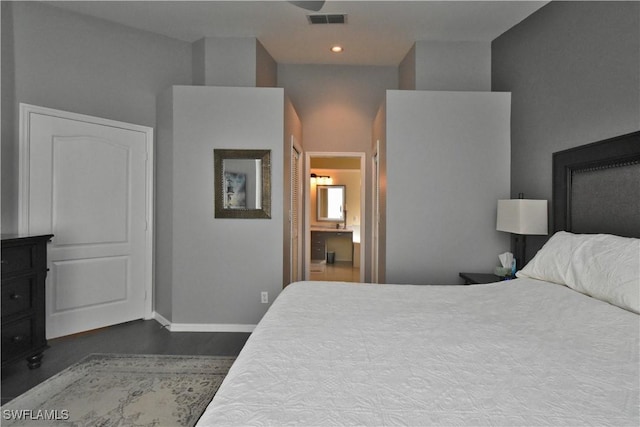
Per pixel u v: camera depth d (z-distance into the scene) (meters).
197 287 3.52
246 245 3.54
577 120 2.70
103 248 3.54
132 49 3.76
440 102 3.47
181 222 3.52
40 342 2.67
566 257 2.08
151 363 2.75
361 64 4.90
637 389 1.01
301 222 4.93
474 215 3.48
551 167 2.97
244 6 3.40
